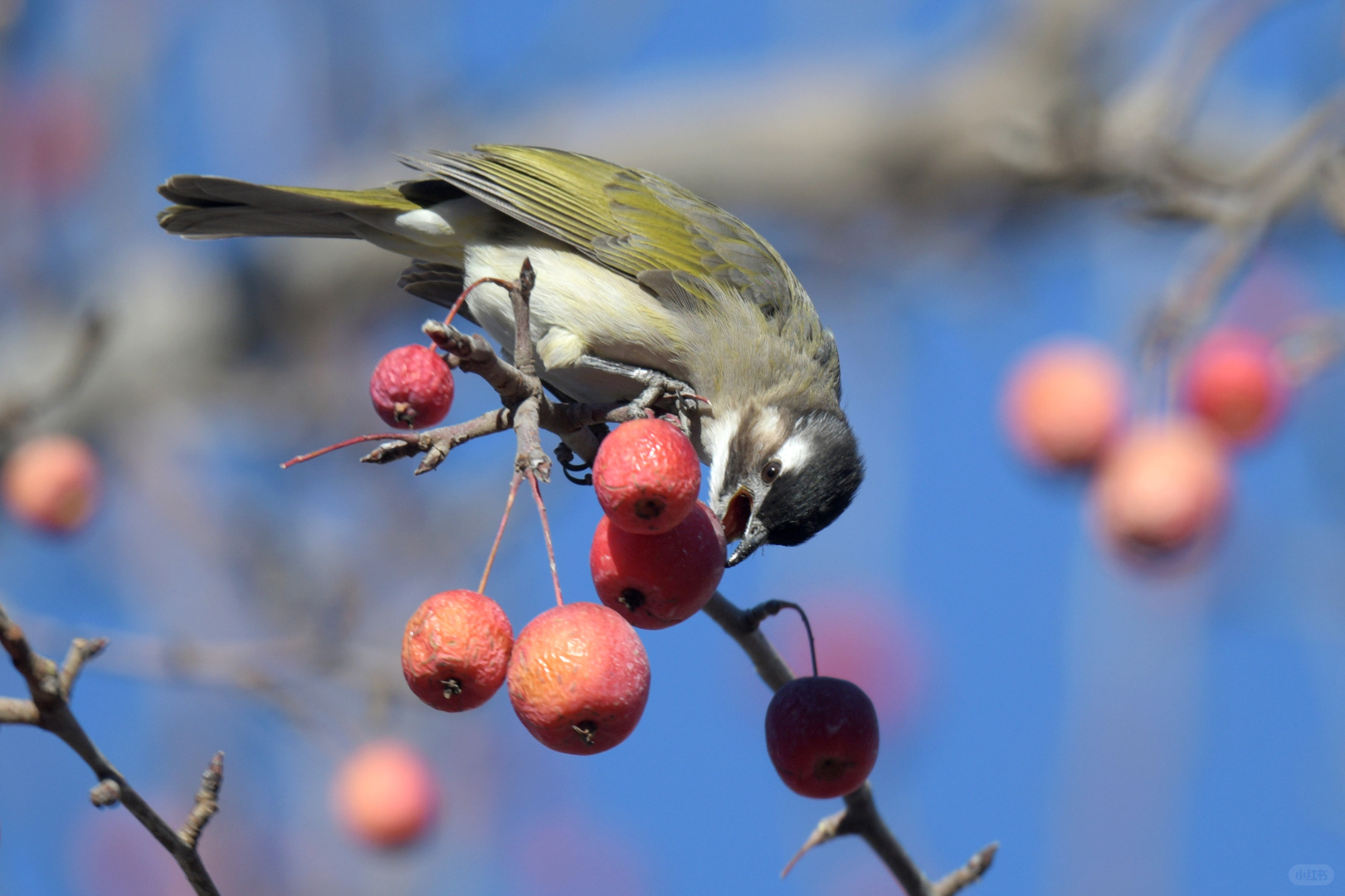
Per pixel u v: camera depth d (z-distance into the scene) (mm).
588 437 6656
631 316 8945
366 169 15891
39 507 10945
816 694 6145
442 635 5328
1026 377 11305
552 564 5574
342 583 11375
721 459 8898
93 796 5410
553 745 5359
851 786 6145
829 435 8867
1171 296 10266
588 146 19219
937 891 6832
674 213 9367
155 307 18375
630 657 5320
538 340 9078
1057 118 11898
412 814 10344
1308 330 10734
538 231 9141
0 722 5340
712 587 5859
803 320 9625
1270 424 10625
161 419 17828
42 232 16094
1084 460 10906
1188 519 10328
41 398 11172
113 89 15320
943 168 18734
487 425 6102
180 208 8680
